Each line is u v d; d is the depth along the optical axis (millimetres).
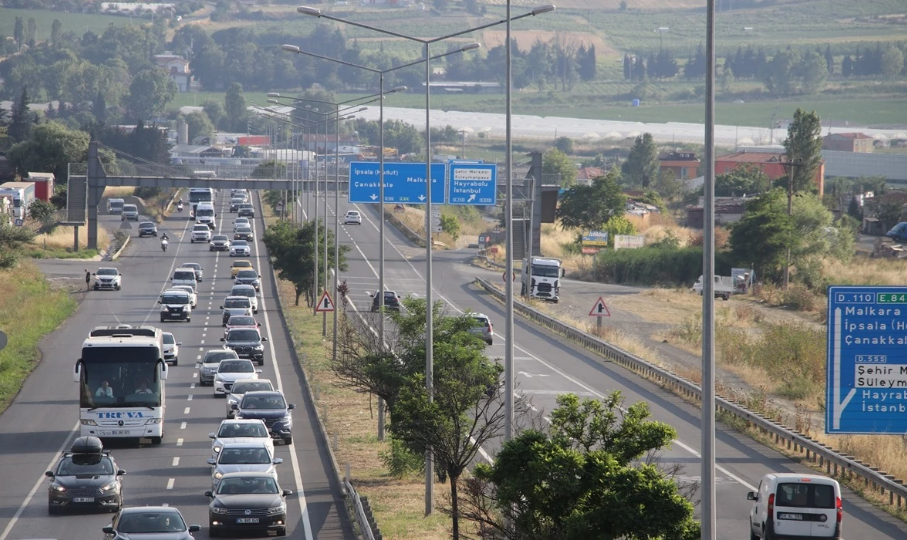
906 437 147625
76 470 115312
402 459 132750
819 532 100625
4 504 118500
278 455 147750
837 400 97375
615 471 68562
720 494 124125
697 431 158250
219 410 179250
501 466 71938
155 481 130000
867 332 96938
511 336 97375
